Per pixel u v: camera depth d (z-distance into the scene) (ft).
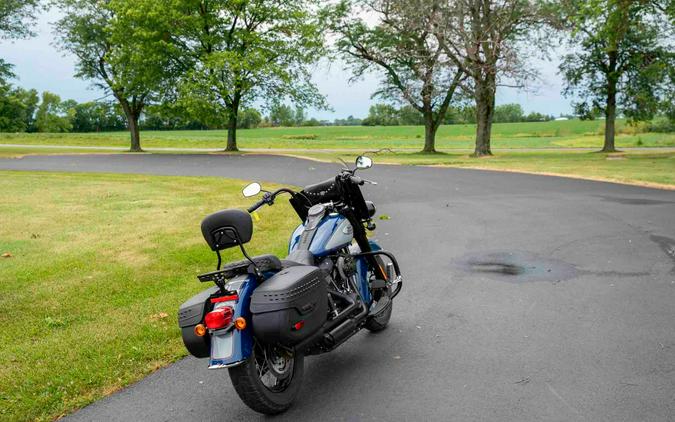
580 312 20.76
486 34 124.16
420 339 18.86
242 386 13.30
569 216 41.73
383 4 133.08
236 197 59.41
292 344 13.82
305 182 73.72
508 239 34.53
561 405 13.98
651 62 137.69
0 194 62.28
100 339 20.25
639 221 38.52
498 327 19.60
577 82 157.58
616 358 16.58
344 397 15.07
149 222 44.06
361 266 18.40
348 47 162.40
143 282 27.96
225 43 165.58
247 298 13.74
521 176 74.33
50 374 17.48
